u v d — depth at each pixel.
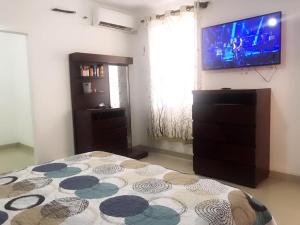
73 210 1.13
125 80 4.20
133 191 1.32
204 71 3.51
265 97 2.77
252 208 1.25
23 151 4.51
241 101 2.84
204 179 1.46
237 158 2.74
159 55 3.90
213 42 3.26
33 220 1.05
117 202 1.20
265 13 2.88
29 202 1.22
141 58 4.31
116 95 4.10
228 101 2.96
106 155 2.00
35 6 3.13
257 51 2.89
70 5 3.48
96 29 3.82
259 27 2.85
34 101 3.19
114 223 1.02
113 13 3.82
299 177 2.81
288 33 2.74
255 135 2.60
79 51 3.62
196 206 1.13
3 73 4.62
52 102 3.37
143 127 4.44
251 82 3.08
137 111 4.50
